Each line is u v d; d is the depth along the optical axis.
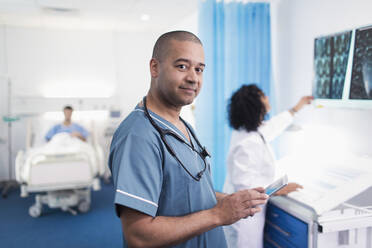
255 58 2.50
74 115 4.54
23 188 2.91
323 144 2.03
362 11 1.71
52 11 3.45
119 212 0.74
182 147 0.85
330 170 1.56
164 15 3.66
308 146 2.17
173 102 0.83
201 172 0.86
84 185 3.01
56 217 3.13
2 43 4.25
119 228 2.83
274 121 1.83
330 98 1.85
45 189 2.92
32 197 3.77
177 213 0.81
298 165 1.71
